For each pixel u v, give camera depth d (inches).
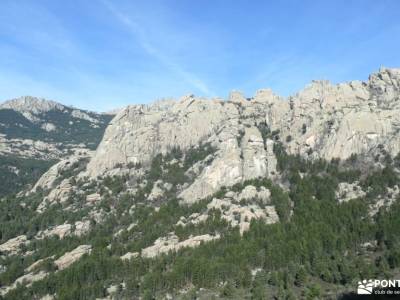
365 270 6230.3
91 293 6712.6
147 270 7121.1
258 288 6013.8
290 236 7317.9
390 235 7130.9
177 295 6422.2
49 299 6855.3
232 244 7268.7
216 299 6131.9
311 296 5782.5
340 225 7578.7
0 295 7071.9
